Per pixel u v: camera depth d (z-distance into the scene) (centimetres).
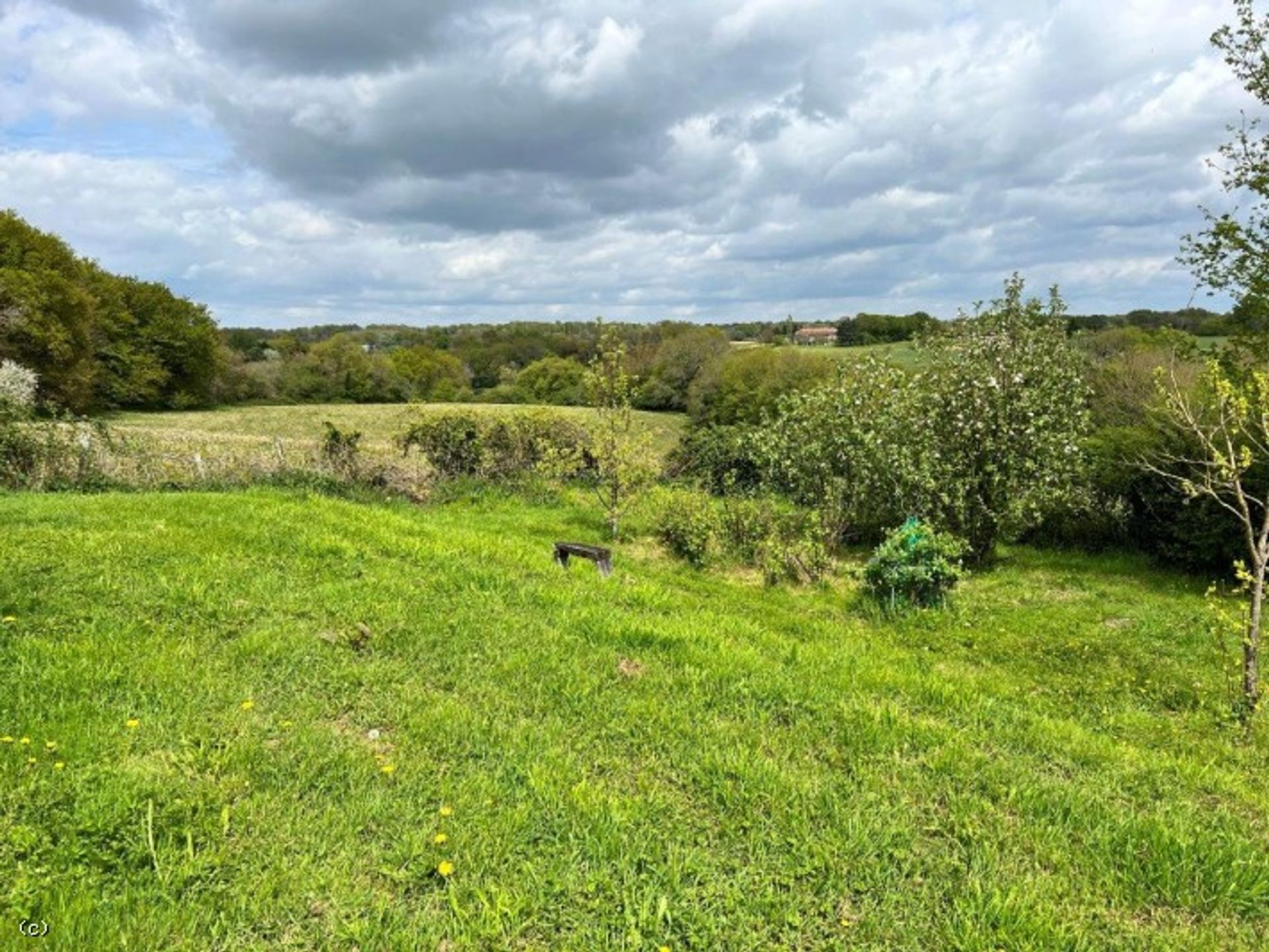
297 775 391
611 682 545
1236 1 1086
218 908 298
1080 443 1346
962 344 1328
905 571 949
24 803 339
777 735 479
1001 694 648
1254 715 624
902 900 332
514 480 1769
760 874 340
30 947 265
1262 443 1066
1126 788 463
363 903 307
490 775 406
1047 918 320
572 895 320
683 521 1266
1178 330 1368
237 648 545
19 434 1325
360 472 1633
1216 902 347
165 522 863
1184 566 1224
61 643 518
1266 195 1132
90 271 5175
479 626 634
